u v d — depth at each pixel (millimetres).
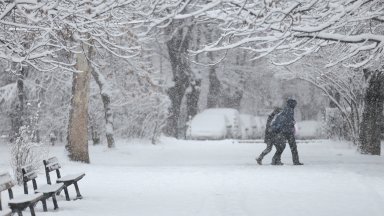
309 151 42938
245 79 89438
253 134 75688
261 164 30297
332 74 42312
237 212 15219
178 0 17984
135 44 44625
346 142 52062
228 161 34625
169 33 71875
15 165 22172
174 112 73688
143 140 53719
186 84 74250
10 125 54500
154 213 15289
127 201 17547
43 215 15109
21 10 16719
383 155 39531
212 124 64938
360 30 22469
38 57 18828
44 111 51812
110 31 22375
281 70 44062
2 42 19609
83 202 17453
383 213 15133
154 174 25250
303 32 18109
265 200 17406
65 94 52656
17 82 45719
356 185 20812
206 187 20703
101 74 44938
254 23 17953
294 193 18922
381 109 38938
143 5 20328
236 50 84438
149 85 53438
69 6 19359
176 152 44094
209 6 18016
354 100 44125
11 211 12195
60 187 16391
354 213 15188
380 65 28656
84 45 32500
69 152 33312
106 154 40625
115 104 51281
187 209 15844
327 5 18391
